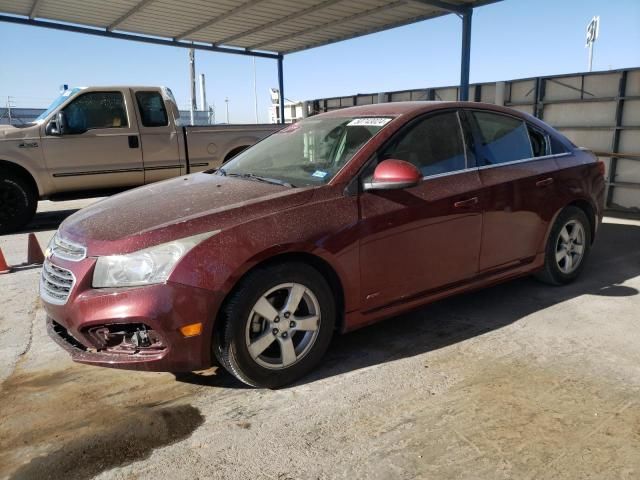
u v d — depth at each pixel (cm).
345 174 334
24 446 266
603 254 599
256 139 951
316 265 321
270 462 249
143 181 870
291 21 1148
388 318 383
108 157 831
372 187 328
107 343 289
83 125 817
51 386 326
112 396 313
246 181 367
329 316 323
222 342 293
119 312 273
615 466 240
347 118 402
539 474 236
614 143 878
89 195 848
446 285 377
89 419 289
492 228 394
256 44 1399
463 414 283
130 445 265
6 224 791
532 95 980
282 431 273
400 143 360
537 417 279
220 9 1053
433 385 313
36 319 439
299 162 378
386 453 253
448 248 370
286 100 1705
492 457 248
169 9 1052
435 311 429
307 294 312
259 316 299
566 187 450
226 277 282
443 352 356
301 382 321
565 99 932
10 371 347
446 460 247
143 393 315
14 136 768
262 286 294
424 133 375
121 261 280
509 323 402
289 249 299
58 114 790
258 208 306
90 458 256
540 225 433
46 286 317
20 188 790
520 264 428
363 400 300
